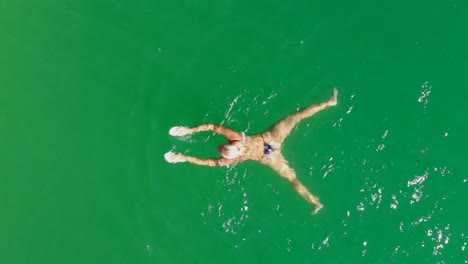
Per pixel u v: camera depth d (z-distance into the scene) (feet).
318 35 31.99
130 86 33.42
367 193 29.19
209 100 31.81
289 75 31.40
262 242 30.17
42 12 35.94
